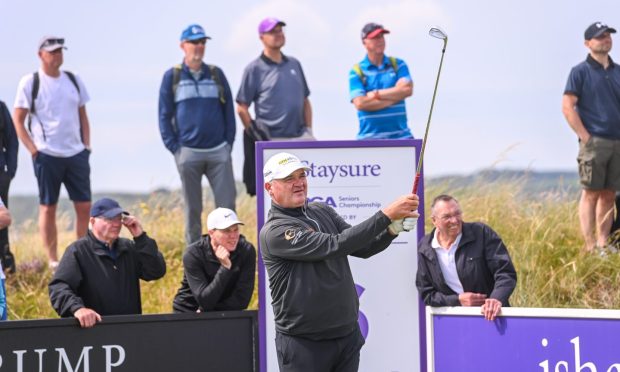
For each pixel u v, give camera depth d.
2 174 15.18
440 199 11.01
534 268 14.51
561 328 9.71
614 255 14.45
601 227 14.91
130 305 11.07
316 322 8.66
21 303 14.72
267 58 15.90
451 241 10.95
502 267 10.88
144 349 10.32
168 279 15.51
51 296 10.66
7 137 15.26
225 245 11.09
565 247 15.04
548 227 15.51
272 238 8.69
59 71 15.90
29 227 17.20
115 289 10.96
